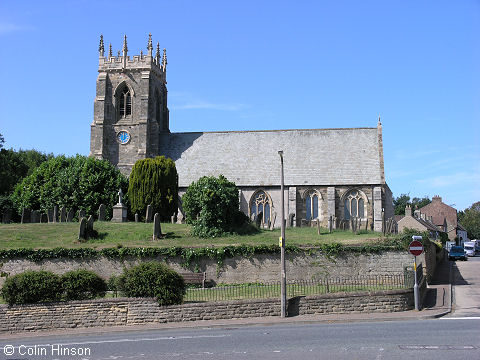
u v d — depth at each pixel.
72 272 27.95
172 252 38.16
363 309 27.69
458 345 18.61
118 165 71.25
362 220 62.12
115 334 24.23
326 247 38.28
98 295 27.97
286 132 72.81
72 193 61.78
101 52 73.75
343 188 65.75
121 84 72.62
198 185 45.62
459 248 71.56
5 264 38.00
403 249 38.22
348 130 71.81
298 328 23.70
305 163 68.31
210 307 26.59
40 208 64.38
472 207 155.25
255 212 66.94
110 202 61.38
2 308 26.14
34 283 26.59
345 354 17.55
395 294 28.02
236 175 68.12
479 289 37.72
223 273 37.97
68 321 26.19
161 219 60.16
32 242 41.56
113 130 72.12
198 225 44.09
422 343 19.06
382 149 68.31
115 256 38.25
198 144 73.25
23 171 94.31
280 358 17.22
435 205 121.00
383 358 16.83
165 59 80.44
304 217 66.19
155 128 72.31
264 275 37.91
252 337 21.34
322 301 27.52
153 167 60.25
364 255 38.28
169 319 26.31
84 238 42.03
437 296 33.59
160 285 26.91
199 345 19.89
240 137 73.12
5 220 61.66
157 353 18.59
